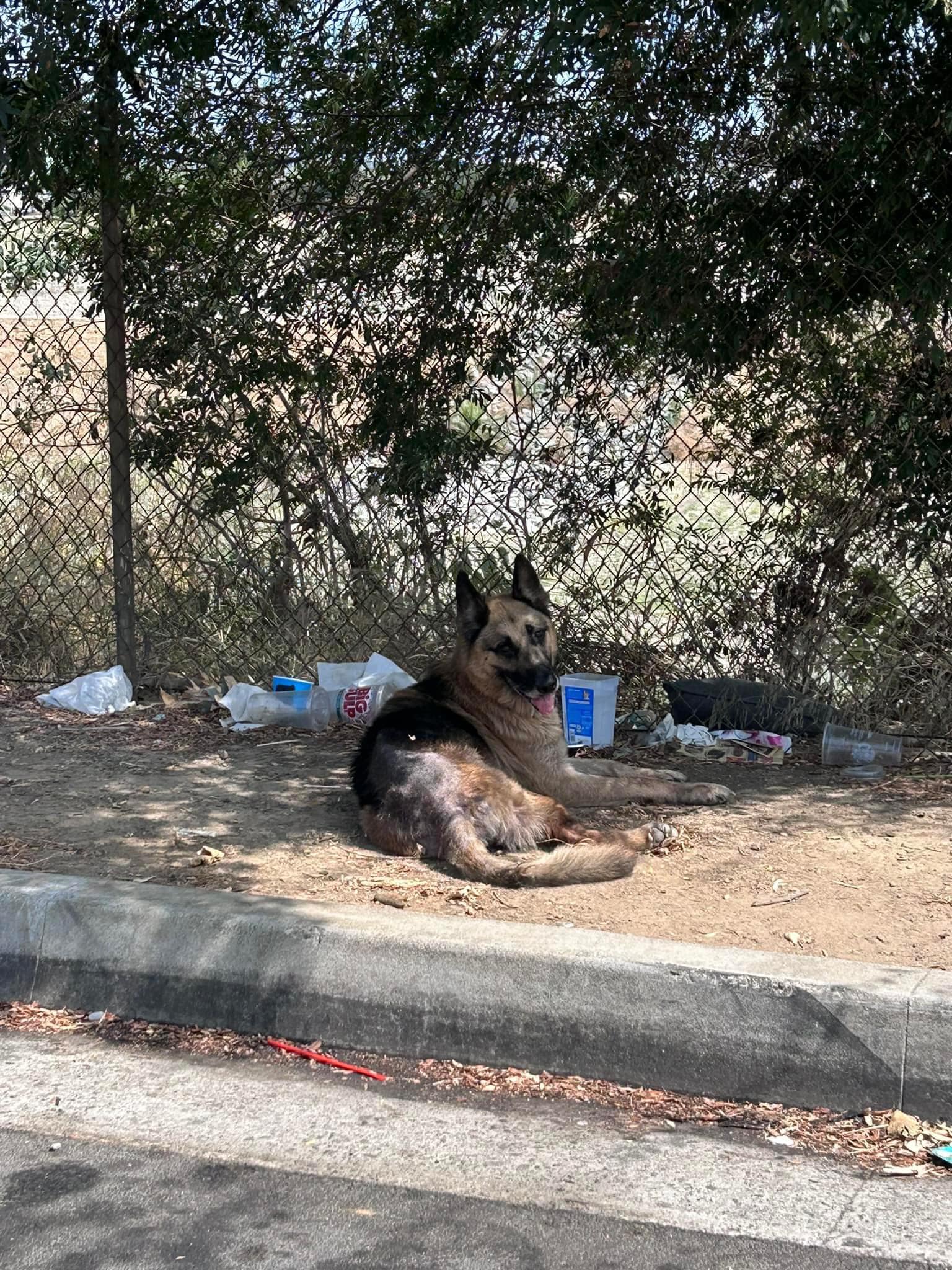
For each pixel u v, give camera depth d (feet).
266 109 18.16
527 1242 11.39
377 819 15.23
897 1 15.70
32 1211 11.87
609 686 17.52
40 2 17.20
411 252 18.12
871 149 16.75
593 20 15.80
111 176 18.17
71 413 21.20
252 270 18.43
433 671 16.92
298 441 18.63
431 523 18.52
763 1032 12.86
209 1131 12.59
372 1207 11.94
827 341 17.29
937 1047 12.65
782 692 17.58
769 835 15.38
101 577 19.66
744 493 17.87
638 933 13.82
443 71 17.62
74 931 13.89
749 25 16.29
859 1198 12.07
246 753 17.34
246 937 13.61
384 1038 13.34
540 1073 13.14
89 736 17.78
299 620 19.04
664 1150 12.44
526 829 15.30
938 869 14.66
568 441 18.13
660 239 17.29
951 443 17.08
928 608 17.37
